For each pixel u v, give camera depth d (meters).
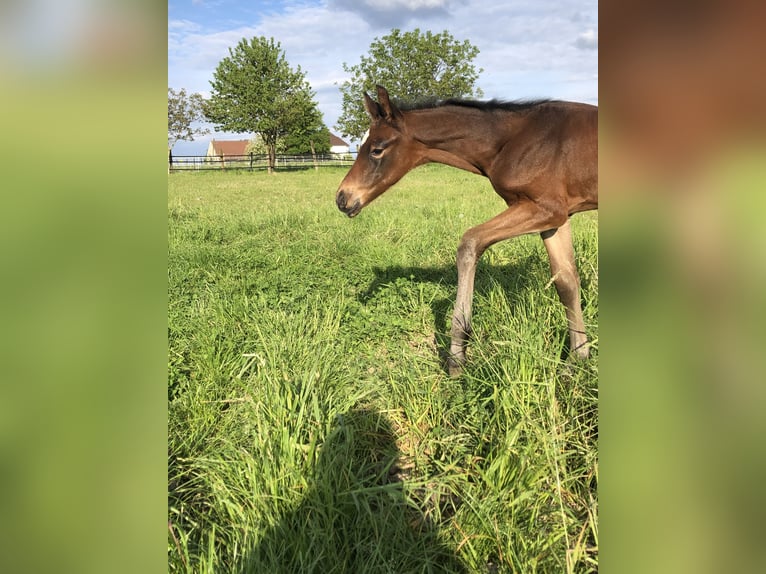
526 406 2.56
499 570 1.92
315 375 2.82
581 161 3.15
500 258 5.65
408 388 3.12
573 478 2.19
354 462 2.50
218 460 2.33
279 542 1.97
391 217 8.95
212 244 7.30
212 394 2.96
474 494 2.24
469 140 3.45
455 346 3.31
